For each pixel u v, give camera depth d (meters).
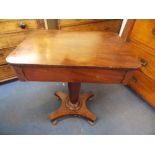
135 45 1.31
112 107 1.34
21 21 1.28
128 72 0.71
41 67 0.68
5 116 1.23
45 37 0.93
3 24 1.23
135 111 1.31
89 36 0.97
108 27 1.65
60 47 0.81
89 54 0.75
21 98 1.40
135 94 1.49
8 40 1.32
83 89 1.53
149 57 1.21
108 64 0.68
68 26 1.41
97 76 0.73
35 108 1.30
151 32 1.14
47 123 1.18
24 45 0.82
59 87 1.54
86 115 1.18
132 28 1.31
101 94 1.48
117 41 0.92
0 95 1.43
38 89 1.51
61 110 1.21
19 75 0.75
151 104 1.33
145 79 1.32
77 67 0.67
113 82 0.77
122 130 1.15
